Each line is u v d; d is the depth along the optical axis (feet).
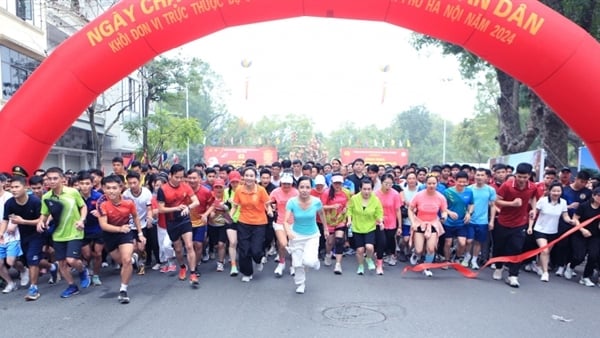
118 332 16.40
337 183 25.98
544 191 26.68
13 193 20.65
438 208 25.34
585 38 22.98
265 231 24.94
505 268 27.02
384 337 15.87
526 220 23.34
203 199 25.07
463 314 18.39
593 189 25.95
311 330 16.55
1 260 21.48
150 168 33.71
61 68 24.61
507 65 24.34
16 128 24.67
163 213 23.22
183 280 24.04
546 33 22.74
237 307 19.27
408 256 30.32
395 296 20.95
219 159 89.61
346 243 31.99
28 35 53.52
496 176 29.09
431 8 23.56
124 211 20.20
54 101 24.75
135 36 24.45
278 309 19.01
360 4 24.25
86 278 22.70
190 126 77.30
